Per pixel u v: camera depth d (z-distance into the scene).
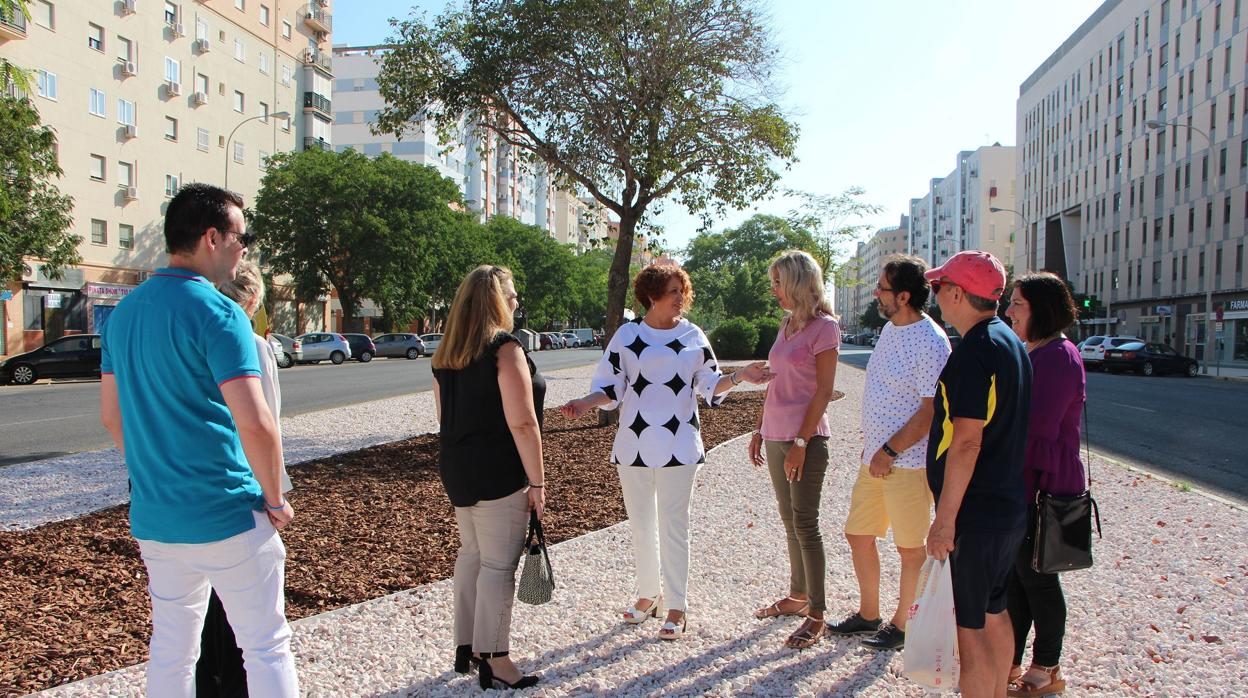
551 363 39.19
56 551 5.33
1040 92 74.69
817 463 3.96
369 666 3.62
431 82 12.26
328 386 22.28
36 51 32.50
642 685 3.43
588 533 5.95
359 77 78.75
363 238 41.84
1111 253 59.09
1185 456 10.75
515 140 13.14
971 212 107.25
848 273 37.25
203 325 2.38
